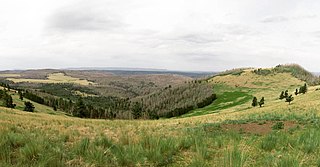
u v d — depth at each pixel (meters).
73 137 9.46
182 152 7.14
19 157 5.75
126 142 8.02
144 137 7.97
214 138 9.33
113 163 5.79
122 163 5.85
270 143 7.60
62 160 5.50
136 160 5.96
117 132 13.34
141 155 6.28
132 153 6.29
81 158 6.01
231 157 5.79
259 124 14.71
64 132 10.84
